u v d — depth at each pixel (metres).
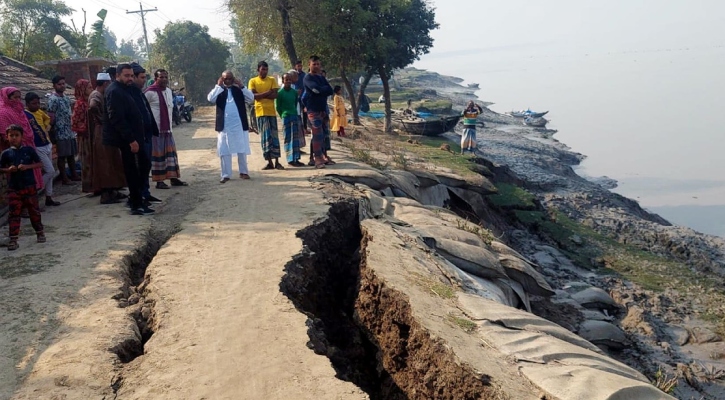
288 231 7.58
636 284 13.95
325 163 12.07
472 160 19.62
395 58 26.38
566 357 5.02
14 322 5.23
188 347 4.81
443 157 19.55
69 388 4.25
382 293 6.23
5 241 7.37
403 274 6.50
